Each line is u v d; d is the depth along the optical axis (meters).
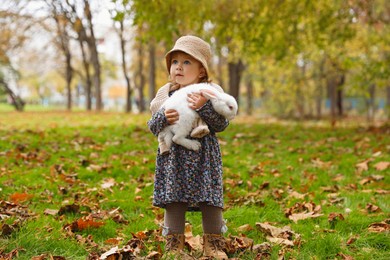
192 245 3.62
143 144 8.52
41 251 3.35
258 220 4.36
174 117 3.20
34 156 6.99
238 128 11.84
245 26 11.16
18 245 3.35
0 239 3.44
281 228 4.04
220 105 3.20
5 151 7.35
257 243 3.76
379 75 12.42
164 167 3.32
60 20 21.19
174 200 3.20
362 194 5.26
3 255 3.18
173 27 9.40
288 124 14.99
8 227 3.62
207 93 3.21
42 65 41.03
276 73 25.05
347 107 32.78
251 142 9.29
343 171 6.50
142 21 9.45
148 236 3.87
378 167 6.57
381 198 5.10
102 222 4.05
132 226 4.12
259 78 32.31
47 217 4.24
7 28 20.55
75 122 13.63
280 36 12.38
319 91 28.22
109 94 76.88
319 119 24.34
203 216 3.41
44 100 63.06
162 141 3.29
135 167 6.49
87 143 8.52
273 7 11.23
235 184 5.79
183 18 9.94
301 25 14.56
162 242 3.68
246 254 3.40
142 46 27.36
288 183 5.87
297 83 24.27
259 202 4.96
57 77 54.59
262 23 11.10
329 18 11.86
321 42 12.84
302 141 9.45
